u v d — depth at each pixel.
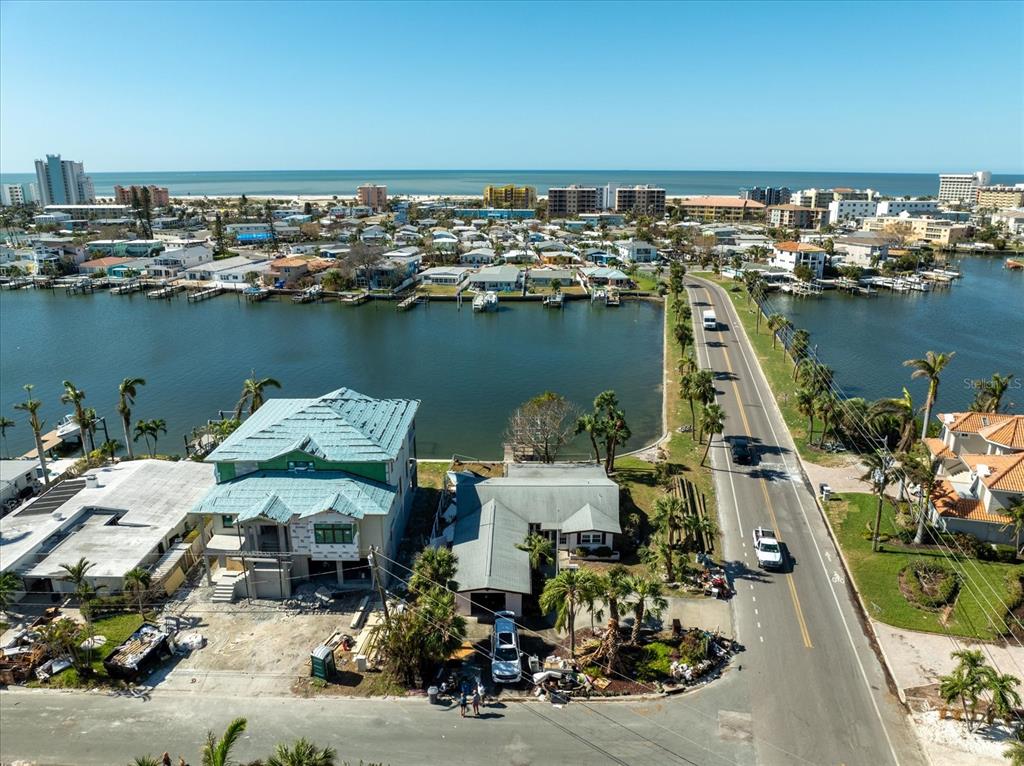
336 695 45.59
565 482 68.88
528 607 55.44
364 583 57.59
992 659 48.62
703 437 90.56
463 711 43.97
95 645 50.06
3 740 41.94
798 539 65.38
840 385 123.56
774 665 48.41
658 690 45.91
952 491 66.56
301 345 155.50
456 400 116.25
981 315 183.25
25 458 88.75
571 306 198.00
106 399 118.00
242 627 52.72
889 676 47.41
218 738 41.78
